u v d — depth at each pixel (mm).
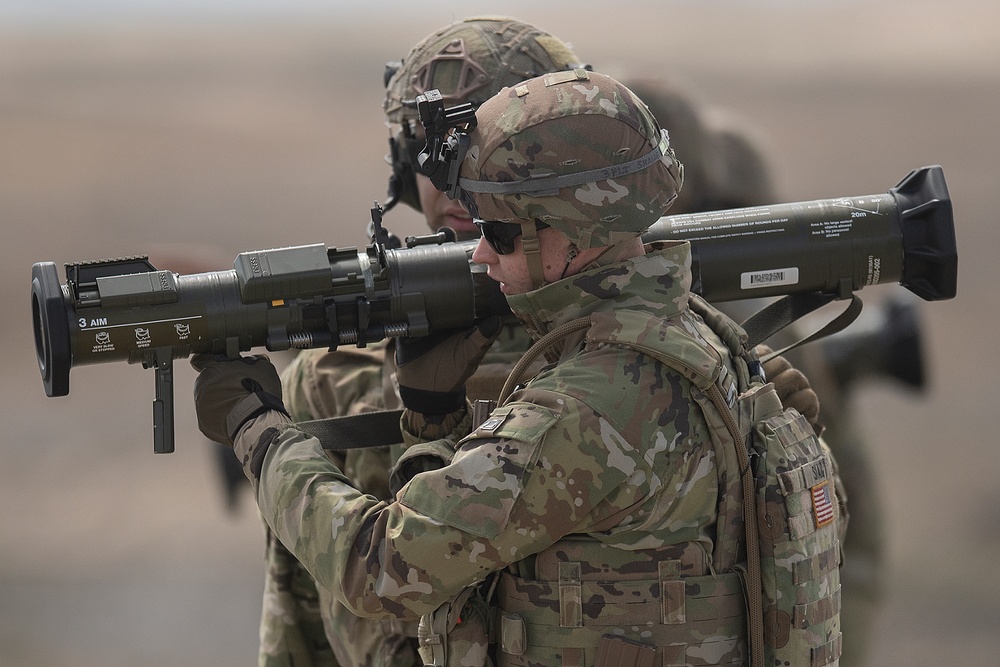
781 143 74375
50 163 76000
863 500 13117
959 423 34844
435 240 8672
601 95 7629
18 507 33781
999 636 24156
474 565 7301
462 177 7746
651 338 7434
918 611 25141
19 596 28531
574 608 7594
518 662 7867
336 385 10008
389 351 9852
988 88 92188
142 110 95375
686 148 12203
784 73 105750
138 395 41906
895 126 78562
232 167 75188
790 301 9125
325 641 10445
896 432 34375
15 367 44750
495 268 8078
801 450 7949
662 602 7547
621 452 7258
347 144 82375
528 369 9266
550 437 7266
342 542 7512
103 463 36812
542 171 7484
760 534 7734
